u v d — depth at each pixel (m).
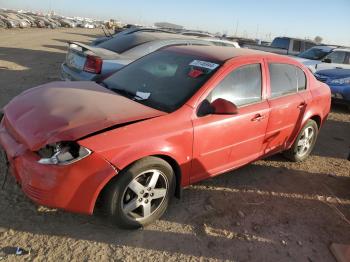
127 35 8.27
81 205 3.29
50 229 3.56
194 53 4.69
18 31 34.38
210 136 4.05
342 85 10.42
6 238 3.36
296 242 3.92
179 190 3.98
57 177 3.19
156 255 3.42
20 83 9.58
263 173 5.40
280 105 4.94
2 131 3.74
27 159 3.29
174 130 3.70
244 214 4.27
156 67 4.66
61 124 3.38
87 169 3.21
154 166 3.60
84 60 6.76
